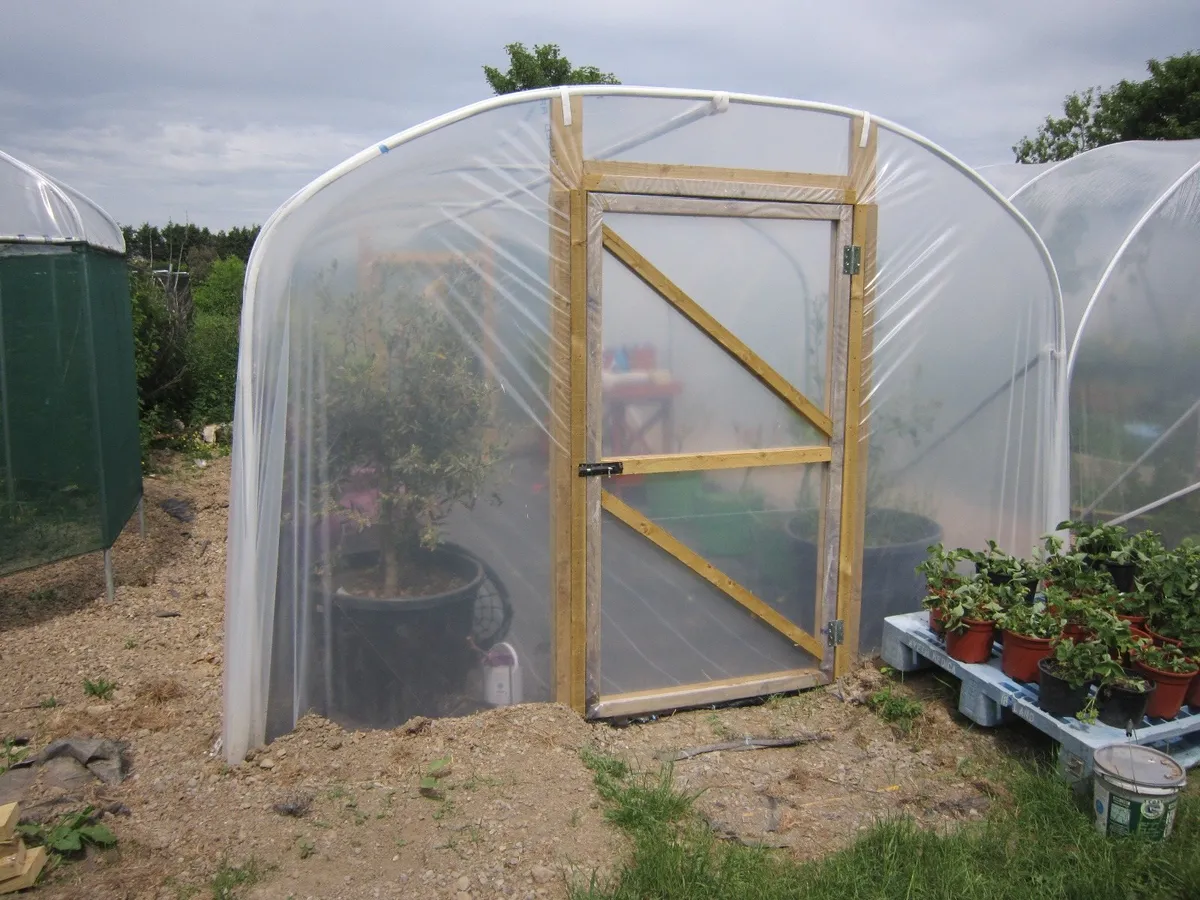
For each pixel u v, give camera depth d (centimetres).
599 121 370
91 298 518
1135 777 302
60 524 508
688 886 273
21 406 494
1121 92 1767
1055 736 350
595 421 382
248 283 331
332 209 346
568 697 395
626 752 377
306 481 355
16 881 261
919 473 456
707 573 412
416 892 274
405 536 372
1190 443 545
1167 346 553
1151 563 433
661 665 414
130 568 591
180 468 916
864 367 428
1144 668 360
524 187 365
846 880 279
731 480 415
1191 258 553
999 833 309
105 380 549
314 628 362
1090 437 567
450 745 360
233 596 341
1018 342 468
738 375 409
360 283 354
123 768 338
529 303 372
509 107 359
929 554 434
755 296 406
